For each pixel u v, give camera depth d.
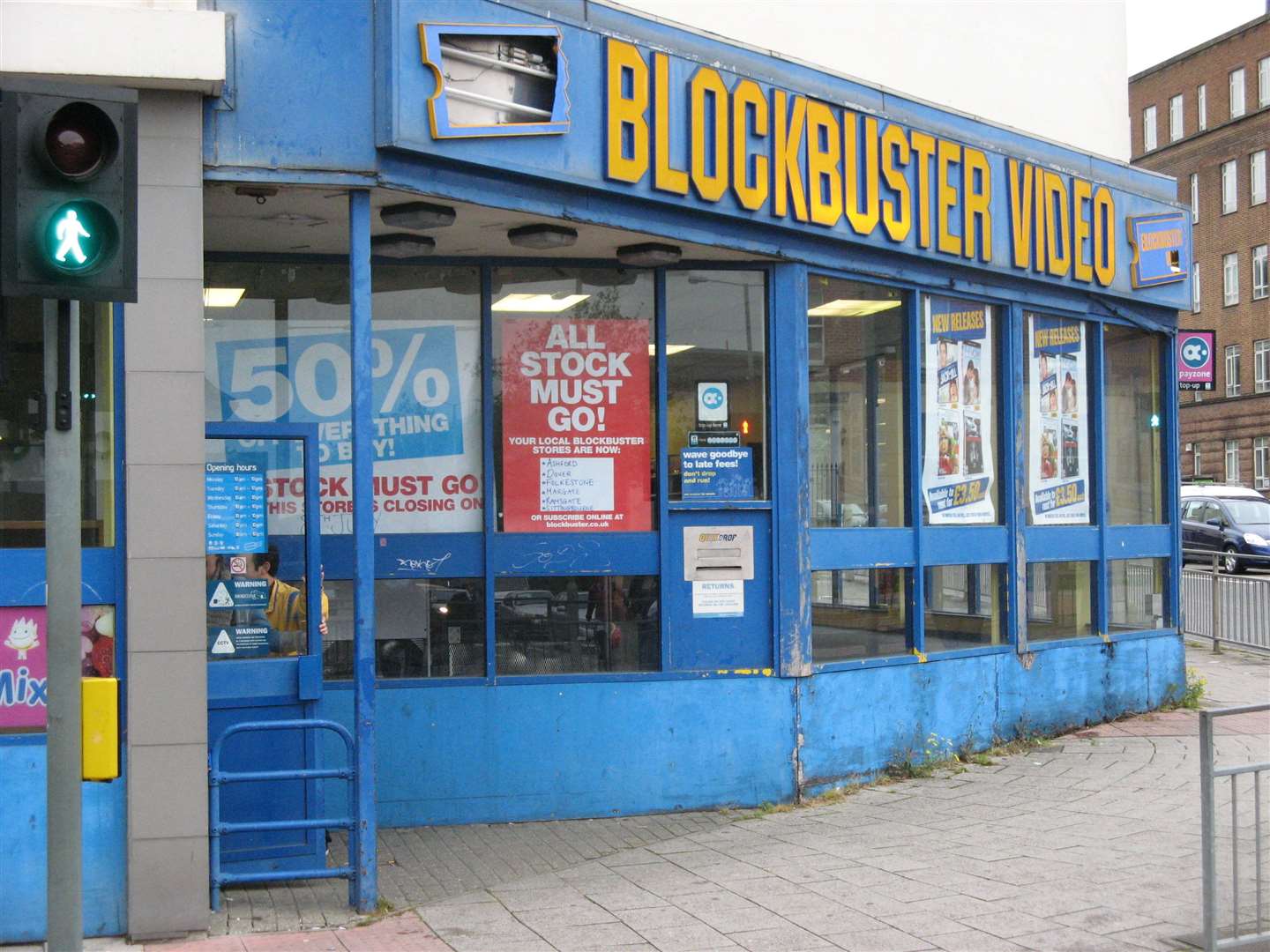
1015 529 10.98
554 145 7.61
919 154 9.91
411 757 8.42
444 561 8.59
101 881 6.35
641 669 8.83
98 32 6.27
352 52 6.89
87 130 4.40
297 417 8.50
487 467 8.65
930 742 10.00
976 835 7.91
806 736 9.03
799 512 9.05
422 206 7.44
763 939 6.03
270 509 7.36
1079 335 11.93
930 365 10.36
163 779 6.32
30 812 6.36
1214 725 5.91
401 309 8.67
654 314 9.00
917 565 10.02
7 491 6.48
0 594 6.41
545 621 8.71
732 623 8.98
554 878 7.21
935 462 10.34
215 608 7.21
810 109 9.03
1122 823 8.15
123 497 6.45
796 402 9.09
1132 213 12.23
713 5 9.68
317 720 6.76
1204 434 56.50
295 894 6.95
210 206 7.29
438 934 6.23
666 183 8.13
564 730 8.62
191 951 6.07
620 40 7.91
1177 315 12.98
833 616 9.39
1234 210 55.41
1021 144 10.99
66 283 4.35
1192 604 18.47
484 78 7.27
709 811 8.80
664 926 6.26
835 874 7.09
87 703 4.75
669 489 8.93
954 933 6.04
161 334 6.42
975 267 10.44
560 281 8.89
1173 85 59.16
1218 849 5.88
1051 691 11.28
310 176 6.82
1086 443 11.95
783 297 9.15
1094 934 5.99
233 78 6.71
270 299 8.47
